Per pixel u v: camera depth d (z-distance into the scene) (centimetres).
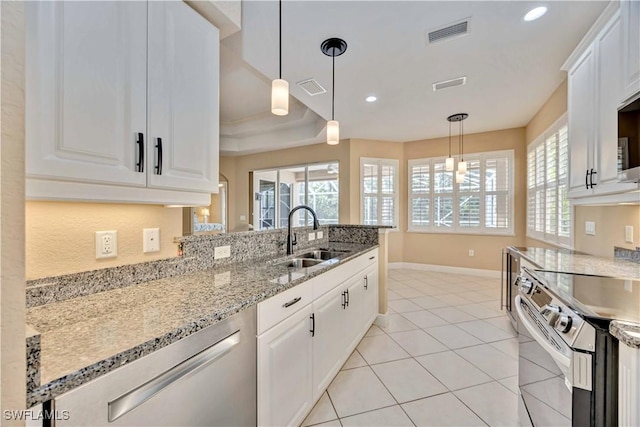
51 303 100
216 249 172
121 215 124
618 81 160
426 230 536
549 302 121
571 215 269
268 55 243
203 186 134
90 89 90
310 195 568
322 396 175
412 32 213
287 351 133
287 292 133
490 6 186
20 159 42
